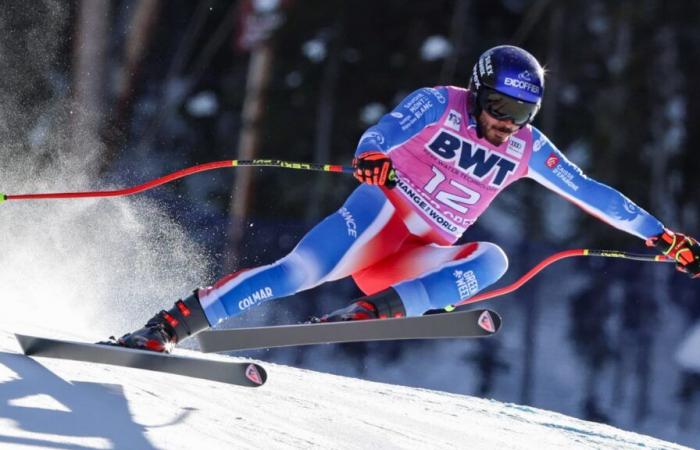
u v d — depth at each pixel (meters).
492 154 14.20
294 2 74.00
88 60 69.44
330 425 12.38
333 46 75.31
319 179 74.81
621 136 76.94
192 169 14.20
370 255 14.30
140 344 12.75
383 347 54.81
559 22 76.81
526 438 15.48
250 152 74.44
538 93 13.46
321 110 74.94
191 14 79.69
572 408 50.09
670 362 56.00
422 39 76.94
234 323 54.81
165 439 9.56
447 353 54.97
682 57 77.81
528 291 64.50
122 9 74.31
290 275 13.46
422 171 14.28
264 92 74.75
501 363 54.41
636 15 75.50
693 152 79.56
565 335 58.56
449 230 14.63
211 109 78.69
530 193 75.12
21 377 10.91
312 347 54.22
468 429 14.95
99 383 11.49
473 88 13.85
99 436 9.21
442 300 13.74
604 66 78.00
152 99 76.31
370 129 13.28
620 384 52.81
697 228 78.94
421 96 13.95
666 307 64.19
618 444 17.03
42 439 8.74
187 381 13.38
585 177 14.72
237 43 77.75
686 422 48.72
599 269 69.94
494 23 79.56
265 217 74.19
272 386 14.90
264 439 10.48
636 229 14.91
